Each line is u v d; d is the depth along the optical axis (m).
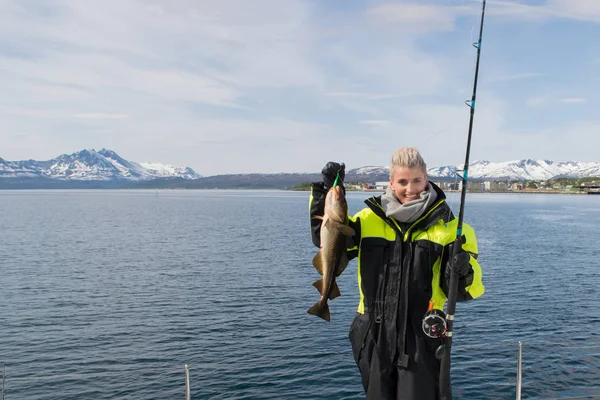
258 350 16.77
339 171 4.41
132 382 14.27
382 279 3.99
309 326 19.50
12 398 13.33
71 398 13.33
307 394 13.38
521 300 24.09
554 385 13.82
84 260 37.91
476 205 151.12
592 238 53.94
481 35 4.59
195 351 16.75
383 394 3.93
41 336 18.50
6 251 43.56
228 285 27.66
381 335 3.94
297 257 38.84
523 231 62.31
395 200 4.08
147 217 93.50
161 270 32.94
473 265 3.98
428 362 3.87
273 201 194.00
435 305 4.00
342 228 4.04
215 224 74.62
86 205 154.75
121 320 20.58
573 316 21.19
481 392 13.40
